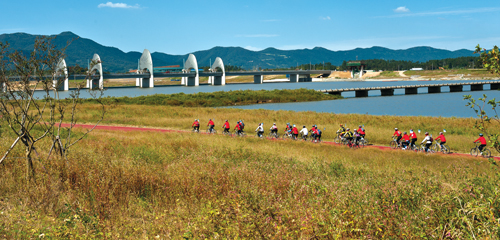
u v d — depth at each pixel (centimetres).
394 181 885
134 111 4584
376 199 689
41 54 1130
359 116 4209
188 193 804
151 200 798
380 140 2806
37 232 565
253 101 9206
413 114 6538
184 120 3862
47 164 1007
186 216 650
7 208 693
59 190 809
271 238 529
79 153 1293
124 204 739
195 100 8438
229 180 902
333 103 9025
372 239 543
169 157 1460
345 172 1289
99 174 884
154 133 2727
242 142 2338
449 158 1998
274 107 7950
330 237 543
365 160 1778
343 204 661
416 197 701
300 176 1039
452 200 622
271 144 2325
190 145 1973
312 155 1848
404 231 547
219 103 8600
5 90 1023
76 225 591
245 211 608
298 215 596
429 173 1173
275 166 1224
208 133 3009
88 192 794
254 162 1310
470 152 2239
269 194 730
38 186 799
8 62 1059
